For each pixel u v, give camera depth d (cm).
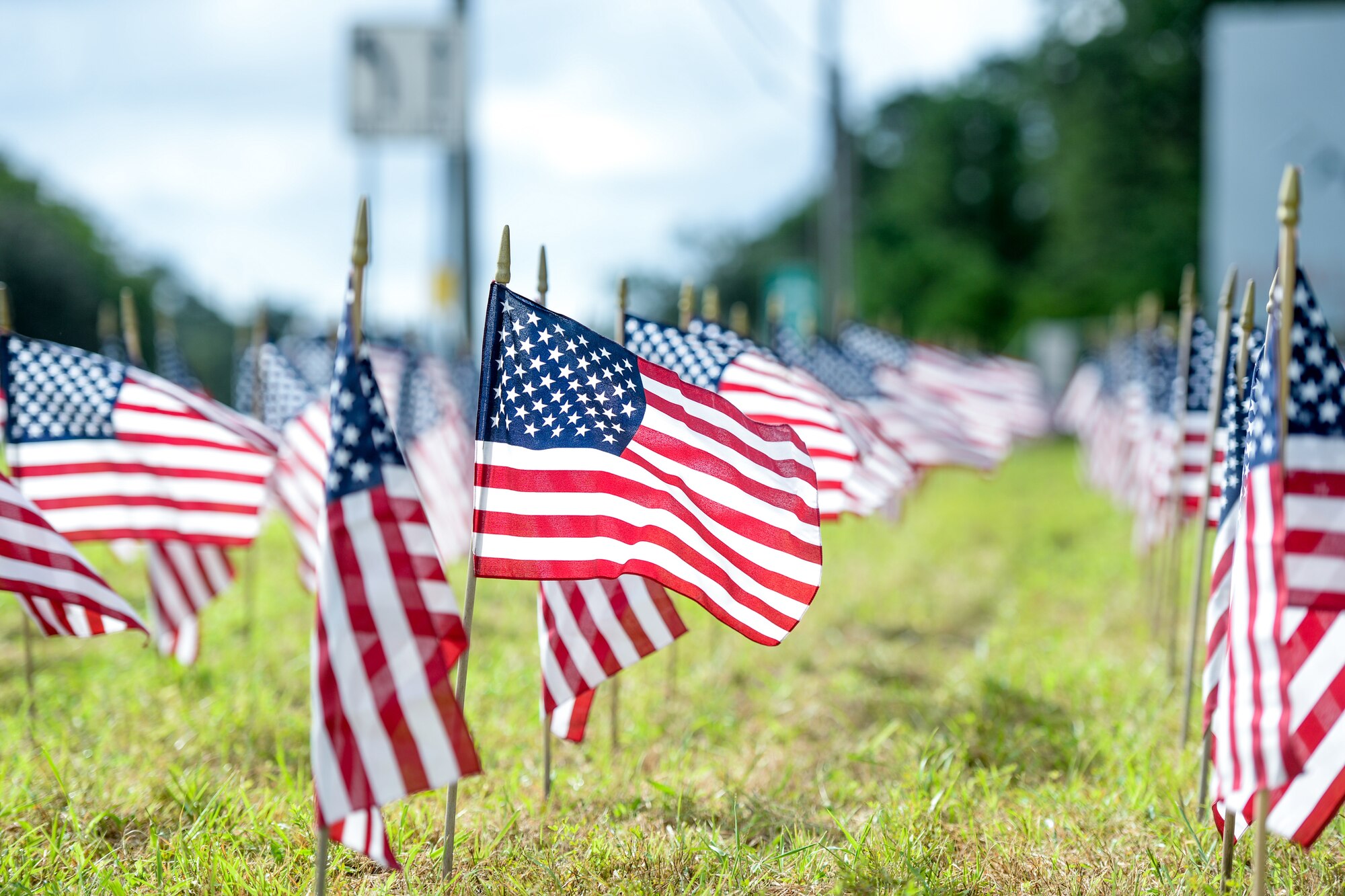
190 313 3120
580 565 468
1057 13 4247
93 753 609
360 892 459
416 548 401
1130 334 1341
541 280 507
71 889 455
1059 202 4444
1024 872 483
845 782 593
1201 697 726
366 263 398
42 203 2803
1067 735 642
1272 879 470
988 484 2038
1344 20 2242
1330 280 2259
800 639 885
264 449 682
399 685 390
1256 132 2289
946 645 898
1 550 506
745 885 468
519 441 467
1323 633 379
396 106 1391
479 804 556
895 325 2253
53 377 659
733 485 479
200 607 749
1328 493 374
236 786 567
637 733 650
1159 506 932
